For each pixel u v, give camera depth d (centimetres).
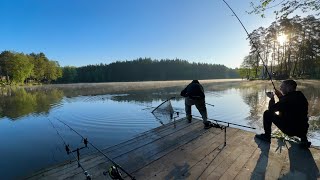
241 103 1802
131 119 1218
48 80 9856
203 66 16625
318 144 714
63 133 952
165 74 14975
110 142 811
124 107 1716
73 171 382
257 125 1020
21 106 1928
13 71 7119
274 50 4978
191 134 590
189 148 482
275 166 384
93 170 386
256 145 490
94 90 4197
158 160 421
